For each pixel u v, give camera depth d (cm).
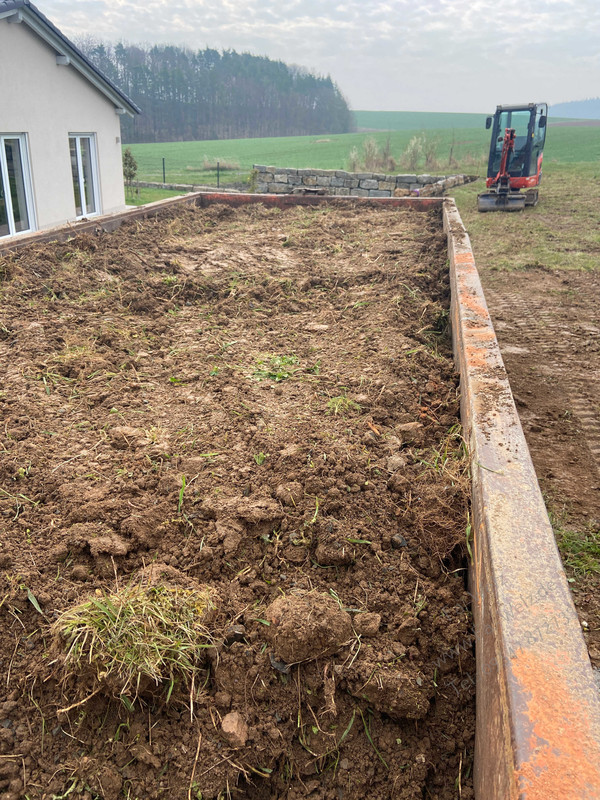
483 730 166
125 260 547
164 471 264
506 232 1247
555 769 119
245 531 235
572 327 655
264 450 282
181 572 218
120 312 447
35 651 192
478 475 222
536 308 730
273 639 199
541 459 401
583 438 427
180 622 195
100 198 1399
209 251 621
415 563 233
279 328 444
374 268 567
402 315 454
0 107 1030
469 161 2950
